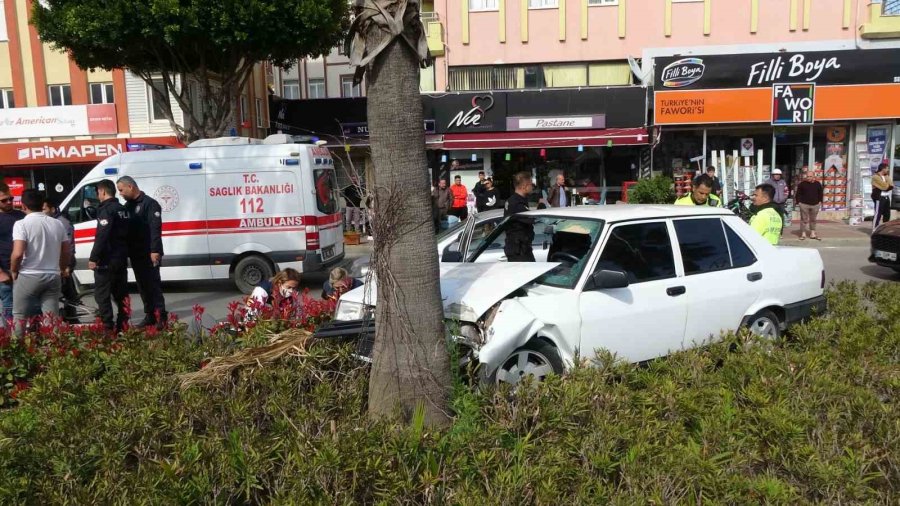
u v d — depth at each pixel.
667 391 3.62
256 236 11.27
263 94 22.42
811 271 6.12
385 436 3.13
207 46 15.44
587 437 3.18
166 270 11.32
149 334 5.52
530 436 3.23
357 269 9.88
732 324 5.55
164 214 11.27
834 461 2.99
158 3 13.70
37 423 3.58
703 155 20.95
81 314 8.38
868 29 20.91
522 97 20.72
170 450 3.42
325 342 4.34
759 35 21.78
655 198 18.45
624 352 4.96
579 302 4.75
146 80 16.27
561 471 2.91
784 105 19.69
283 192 11.24
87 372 4.48
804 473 2.94
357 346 4.26
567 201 20.02
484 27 22.47
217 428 3.57
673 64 19.80
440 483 2.91
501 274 4.87
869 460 3.02
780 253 6.01
